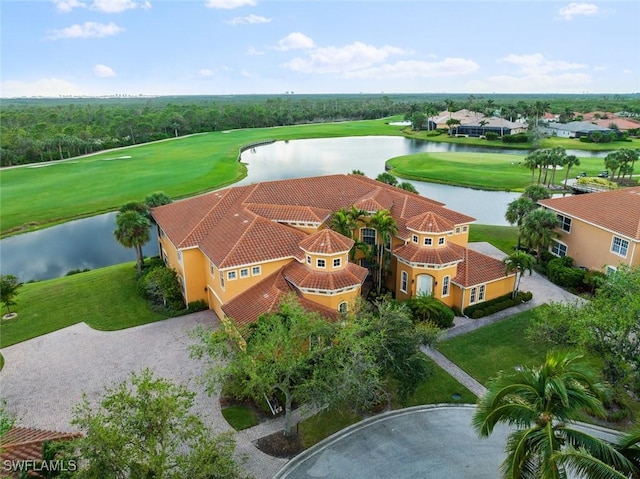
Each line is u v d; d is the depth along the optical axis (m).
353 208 41.09
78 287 45.78
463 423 26.45
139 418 17.45
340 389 22.86
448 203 82.12
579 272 43.88
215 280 37.94
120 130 175.12
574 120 192.12
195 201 47.94
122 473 17.14
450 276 39.31
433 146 160.62
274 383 24.05
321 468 23.30
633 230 40.97
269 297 33.34
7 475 19.03
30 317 39.94
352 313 28.17
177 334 36.59
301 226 41.00
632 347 25.16
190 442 24.73
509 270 39.41
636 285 25.83
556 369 16.73
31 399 29.09
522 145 151.88
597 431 25.44
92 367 32.41
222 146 155.12
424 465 23.41
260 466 23.42
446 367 31.77
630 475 14.67
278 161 132.62
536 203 54.78
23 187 96.44
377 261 42.94
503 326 37.09
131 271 48.97
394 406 27.94
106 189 94.06
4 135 135.88
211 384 24.08
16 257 61.94
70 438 22.20
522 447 15.92
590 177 90.00
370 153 146.50
